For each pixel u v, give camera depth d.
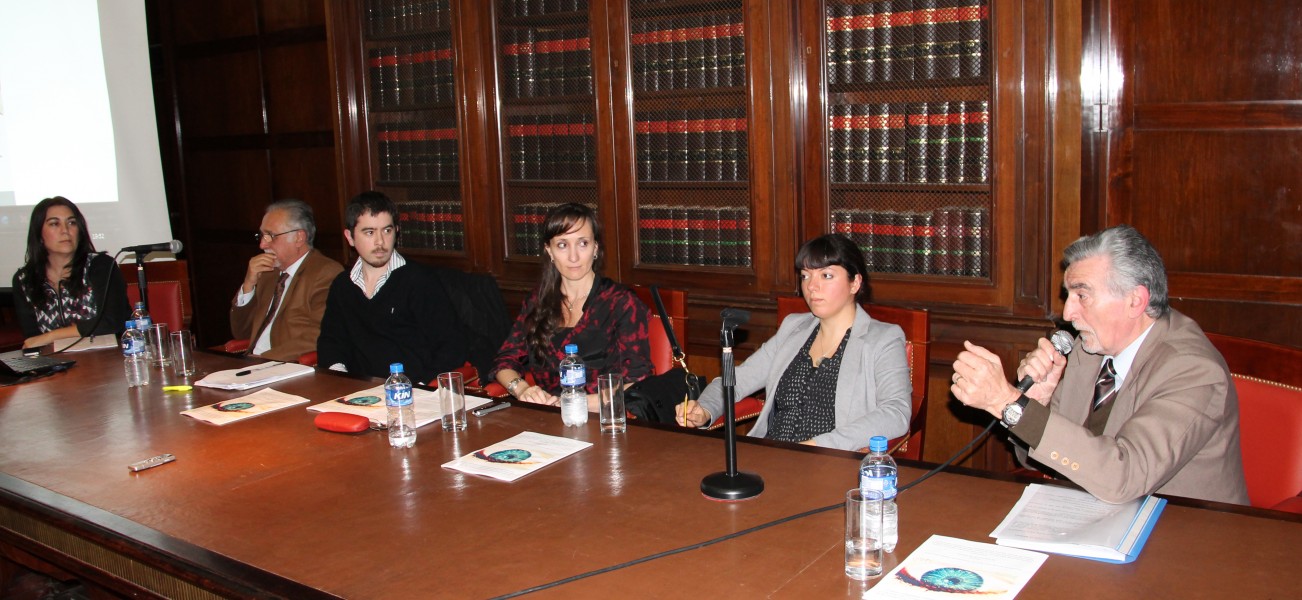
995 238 3.05
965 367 1.62
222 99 5.14
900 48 3.16
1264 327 2.72
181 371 2.77
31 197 4.95
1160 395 1.70
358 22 4.48
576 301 2.88
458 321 3.42
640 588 1.33
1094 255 1.82
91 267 3.71
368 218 3.32
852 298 2.49
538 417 2.23
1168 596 1.24
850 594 1.29
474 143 4.22
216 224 5.34
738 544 1.47
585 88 3.88
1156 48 2.75
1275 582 1.27
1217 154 2.72
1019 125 2.96
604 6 3.73
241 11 4.96
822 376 2.50
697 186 3.64
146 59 5.18
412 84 4.39
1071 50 2.84
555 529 1.55
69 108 5.00
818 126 3.32
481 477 1.82
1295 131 2.60
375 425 2.19
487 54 4.11
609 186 3.86
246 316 3.79
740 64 3.47
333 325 3.44
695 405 2.47
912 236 3.23
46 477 1.92
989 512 1.55
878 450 1.43
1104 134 2.84
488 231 4.27
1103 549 1.36
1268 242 2.68
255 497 1.76
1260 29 2.61
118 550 1.58
